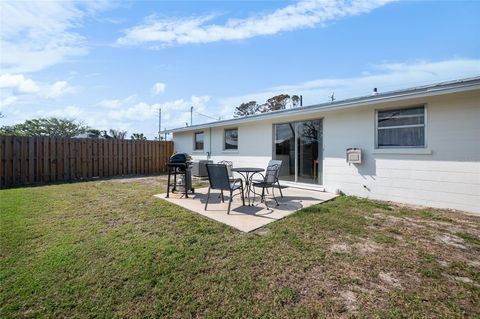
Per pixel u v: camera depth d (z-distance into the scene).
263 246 3.29
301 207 5.33
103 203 5.68
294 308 2.10
